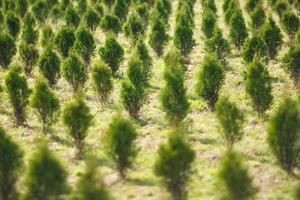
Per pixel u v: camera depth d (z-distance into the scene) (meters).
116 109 18.23
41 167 11.70
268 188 13.13
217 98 17.78
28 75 21.70
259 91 16.73
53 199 11.84
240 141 15.61
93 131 16.61
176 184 12.53
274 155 13.77
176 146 12.38
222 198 11.78
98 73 18.16
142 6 28.70
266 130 16.33
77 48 22.06
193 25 28.08
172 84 15.68
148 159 14.72
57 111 16.34
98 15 27.39
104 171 14.00
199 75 17.78
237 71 21.64
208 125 16.89
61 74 20.19
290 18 24.98
